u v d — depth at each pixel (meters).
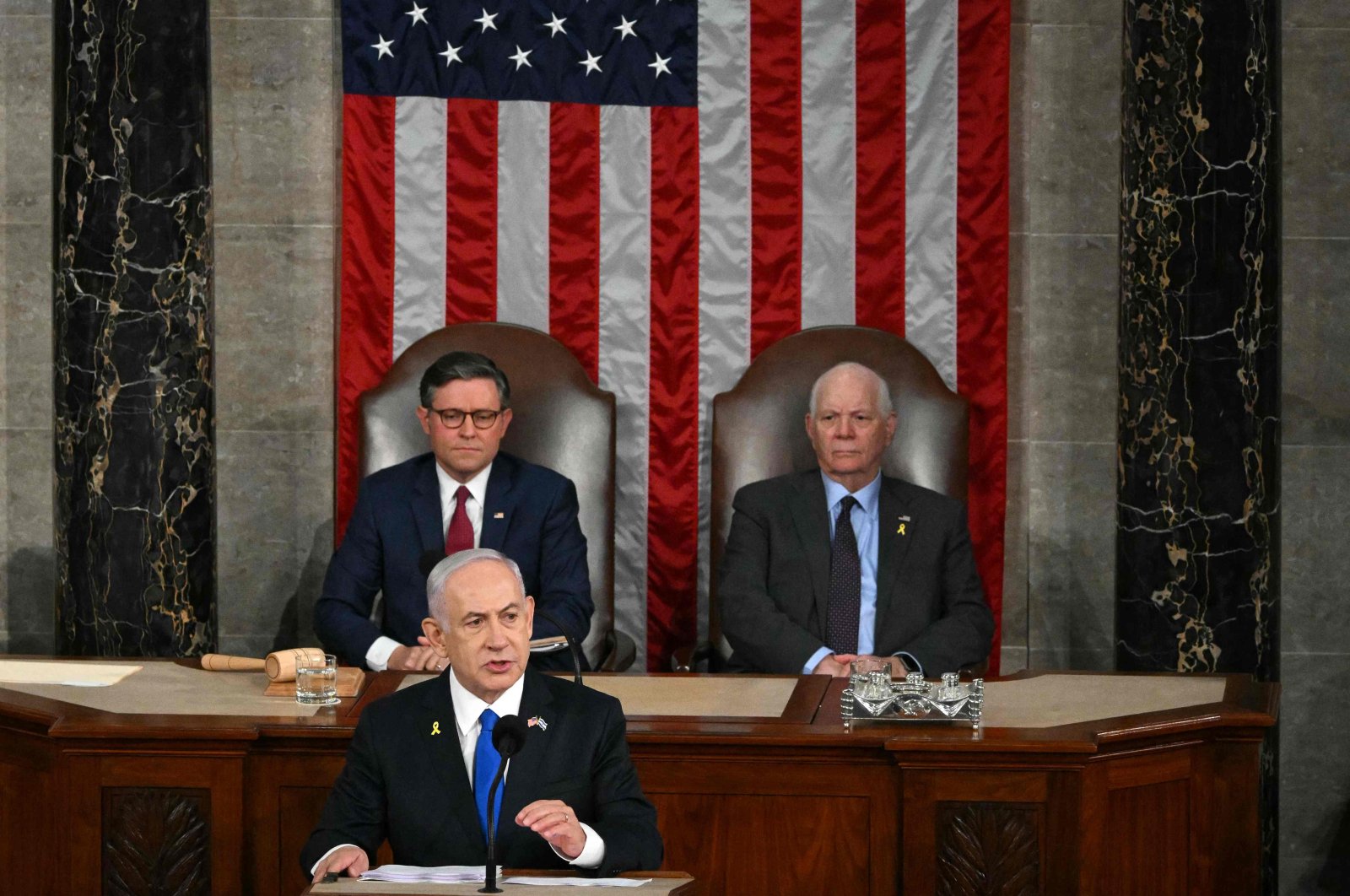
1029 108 18.17
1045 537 18.17
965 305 17.55
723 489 16.39
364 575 14.85
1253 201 16.33
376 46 17.39
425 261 17.50
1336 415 17.38
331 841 9.28
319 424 18.11
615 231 17.64
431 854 9.27
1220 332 16.39
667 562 17.78
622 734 9.53
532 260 17.59
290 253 18.03
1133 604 16.77
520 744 7.96
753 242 17.64
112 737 10.34
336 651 14.30
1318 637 17.41
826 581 15.12
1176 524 16.50
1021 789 10.14
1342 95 17.28
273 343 18.05
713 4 17.55
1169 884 11.00
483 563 9.38
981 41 17.47
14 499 17.98
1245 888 11.14
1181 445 16.47
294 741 10.53
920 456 16.30
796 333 16.78
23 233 17.86
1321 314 17.36
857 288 17.61
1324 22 17.27
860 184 17.58
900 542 15.09
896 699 10.82
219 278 17.98
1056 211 18.19
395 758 9.40
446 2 17.44
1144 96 16.56
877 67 17.52
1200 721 10.87
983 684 12.30
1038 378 18.14
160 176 16.47
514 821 9.21
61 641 16.78
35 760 11.04
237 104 17.94
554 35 17.50
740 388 16.58
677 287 17.67
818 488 15.41
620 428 17.72
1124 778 10.63
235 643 18.12
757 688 12.01
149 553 16.56
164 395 16.55
